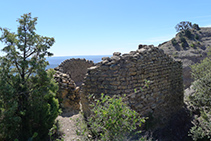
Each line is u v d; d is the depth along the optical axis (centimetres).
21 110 512
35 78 563
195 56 3847
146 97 709
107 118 370
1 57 512
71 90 1036
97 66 709
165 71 874
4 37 511
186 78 2994
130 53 759
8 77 525
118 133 355
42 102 555
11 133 486
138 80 696
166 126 806
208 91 763
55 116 625
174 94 936
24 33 531
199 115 964
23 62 529
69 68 1469
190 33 5106
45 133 567
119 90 624
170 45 4762
